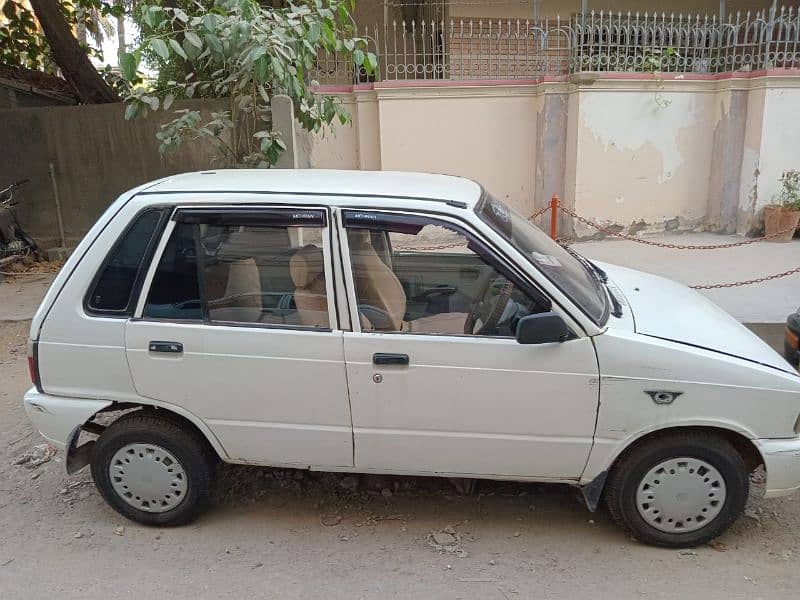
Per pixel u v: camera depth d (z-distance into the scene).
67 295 3.12
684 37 10.05
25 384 5.24
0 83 10.29
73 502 3.60
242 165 7.02
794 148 9.62
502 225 3.19
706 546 3.14
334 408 3.03
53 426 3.19
